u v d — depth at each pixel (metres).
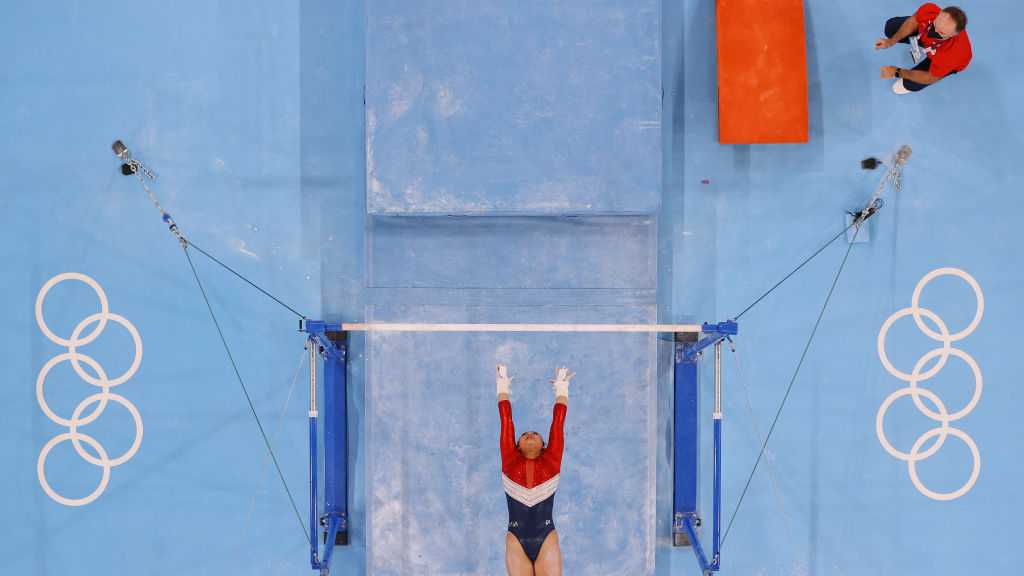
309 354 8.40
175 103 9.09
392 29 8.22
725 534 8.79
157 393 9.05
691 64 9.13
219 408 9.05
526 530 7.48
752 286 9.12
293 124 9.09
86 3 9.07
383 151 8.23
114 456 9.04
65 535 9.05
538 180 8.22
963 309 9.15
